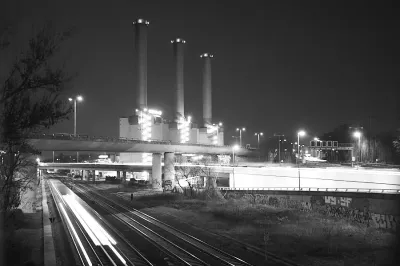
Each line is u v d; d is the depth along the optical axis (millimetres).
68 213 56562
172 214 53875
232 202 67500
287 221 46562
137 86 181625
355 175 73000
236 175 98188
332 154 177500
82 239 37469
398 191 56844
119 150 87688
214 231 39812
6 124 19062
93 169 143000
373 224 49969
